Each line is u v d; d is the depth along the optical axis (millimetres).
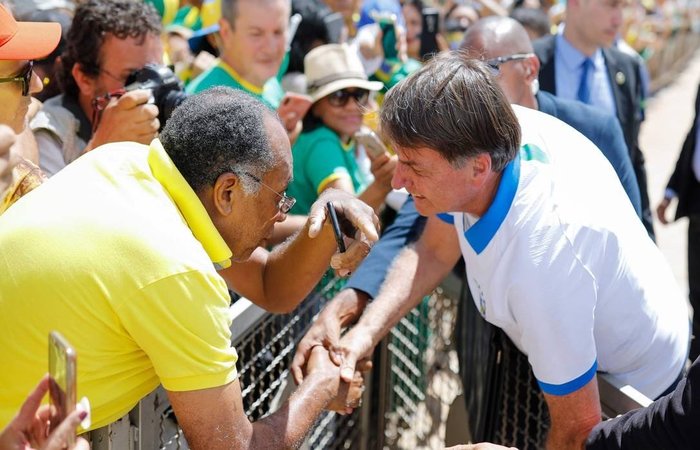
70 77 2744
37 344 1589
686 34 18984
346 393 2205
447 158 1851
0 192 1406
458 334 2770
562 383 1957
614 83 4262
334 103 3328
